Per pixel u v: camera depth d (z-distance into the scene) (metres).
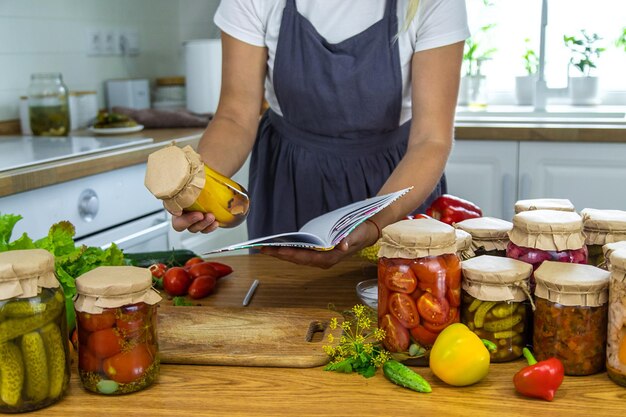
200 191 1.07
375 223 1.25
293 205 1.77
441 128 1.47
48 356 0.90
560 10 3.14
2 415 0.90
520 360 1.02
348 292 1.36
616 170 2.64
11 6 2.79
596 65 3.10
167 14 3.73
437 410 0.89
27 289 0.88
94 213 2.24
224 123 1.58
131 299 0.92
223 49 1.65
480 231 1.15
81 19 3.16
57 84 2.74
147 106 3.40
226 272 1.46
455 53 1.50
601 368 0.98
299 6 1.62
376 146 1.70
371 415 0.88
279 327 1.13
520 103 3.30
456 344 0.93
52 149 2.32
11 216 1.06
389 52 1.59
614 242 1.07
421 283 0.98
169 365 1.04
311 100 1.65
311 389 0.95
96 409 0.91
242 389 0.95
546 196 2.73
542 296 0.97
